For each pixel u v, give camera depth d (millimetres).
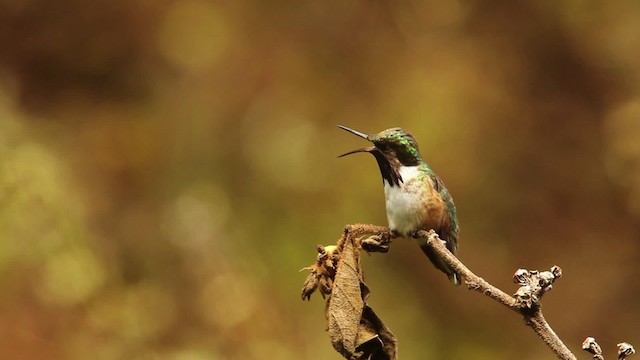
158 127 13062
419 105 12391
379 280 11406
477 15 13297
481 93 12648
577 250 12180
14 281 10961
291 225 11609
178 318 11086
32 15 13992
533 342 11570
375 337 3627
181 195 12164
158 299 11133
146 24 13852
